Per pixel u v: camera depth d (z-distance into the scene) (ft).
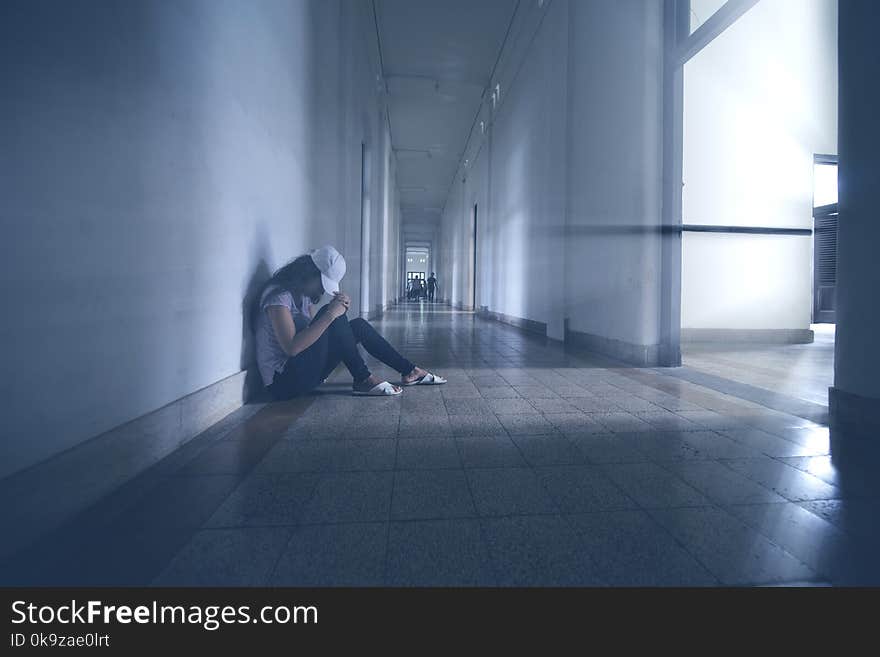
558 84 19.38
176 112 5.30
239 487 4.53
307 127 11.19
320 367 8.21
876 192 5.77
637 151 12.82
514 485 4.64
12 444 3.12
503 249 30.73
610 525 3.83
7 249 3.04
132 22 4.43
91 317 3.92
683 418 7.16
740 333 18.88
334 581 3.05
